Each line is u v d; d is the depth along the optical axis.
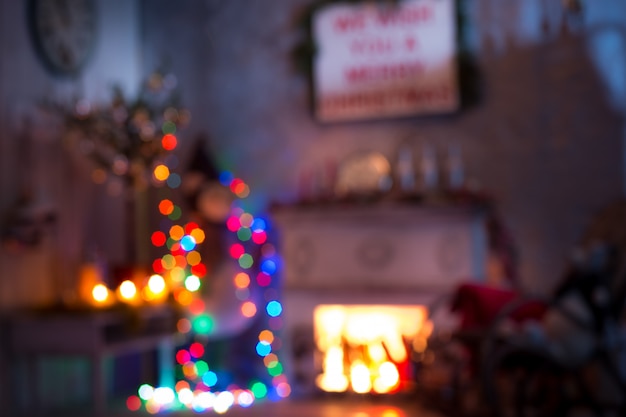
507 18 6.00
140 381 6.40
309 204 5.88
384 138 6.29
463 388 4.43
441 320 5.47
